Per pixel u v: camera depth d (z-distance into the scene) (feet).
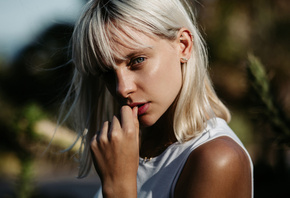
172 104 3.91
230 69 14.65
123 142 3.47
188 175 3.25
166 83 3.63
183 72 3.84
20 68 16.62
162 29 3.57
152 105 3.61
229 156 3.07
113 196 3.43
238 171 3.06
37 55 11.36
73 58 3.93
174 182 3.44
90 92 4.94
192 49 3.90
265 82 5.88
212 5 14.39
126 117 3.54
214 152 3.11
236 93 14.44
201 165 3.12
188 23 3.92
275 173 11.97
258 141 11.48
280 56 13.70
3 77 17.71
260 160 12.13
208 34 14.37
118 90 3.54
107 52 3.47
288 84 13.25
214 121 3.67
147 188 3.69
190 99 3.76
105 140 3.50
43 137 7.09
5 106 16.70
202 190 3.02
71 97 5.38
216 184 3.00
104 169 3.48
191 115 3.71
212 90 4.31
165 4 3.70
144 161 3.87
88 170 5.06
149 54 3.53
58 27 8.60
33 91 14.48
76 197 19.33
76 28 3.85
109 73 3.74
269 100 5.86
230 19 14.43
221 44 14.29
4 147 7.93
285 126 5.78
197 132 3.56
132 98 3.59
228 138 3.42
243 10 14.61
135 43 3.45
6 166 16.28
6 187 15.16
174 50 3.75
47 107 7.62
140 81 3.54
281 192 10.91
